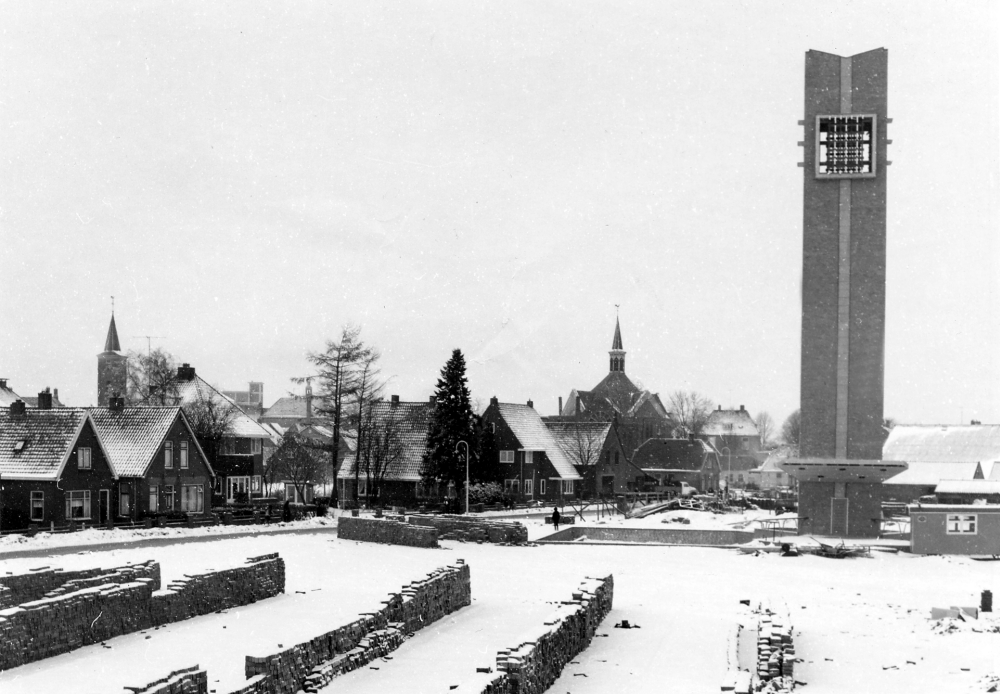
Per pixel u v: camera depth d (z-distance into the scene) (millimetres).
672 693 29203
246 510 83562
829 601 50250
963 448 118500
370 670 29125
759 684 30641
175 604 34344
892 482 116562
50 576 32719
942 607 46562
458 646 33438
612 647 36500
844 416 79688
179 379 103312
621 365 198000
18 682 25203
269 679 24531
